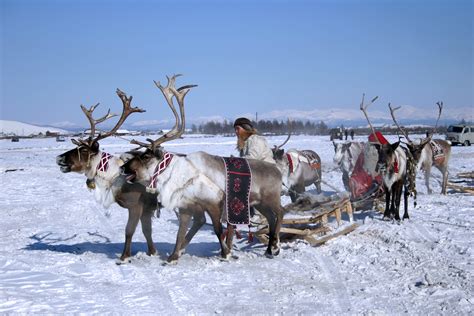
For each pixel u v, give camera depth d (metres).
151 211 9.71
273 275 8.52
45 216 14.78
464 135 50.47
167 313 6.74
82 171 9.55
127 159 9.38
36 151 48.00
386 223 12.74
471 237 11.09
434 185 20.48
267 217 9.91
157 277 8.43
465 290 7.52
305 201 11.00
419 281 8.01
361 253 9.73
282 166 13.40
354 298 7.32
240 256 9.80
